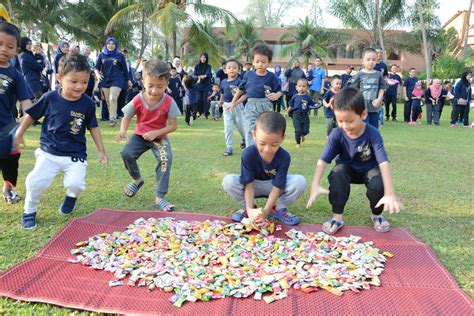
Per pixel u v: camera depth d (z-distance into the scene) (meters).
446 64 27.64
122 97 10.34
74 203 3.52
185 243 2.92
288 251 2.85
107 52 8.88
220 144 7.33
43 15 24.17
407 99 12.62
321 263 2.67
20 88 3.59
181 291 2.32
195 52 19.28
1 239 3.00
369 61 5.89
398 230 3.34
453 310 2.21
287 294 2.33
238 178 3.53
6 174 3.63
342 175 3.29
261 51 5.35
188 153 6.38
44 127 3.33
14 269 2.52
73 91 3.24
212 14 18.08
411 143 7.99
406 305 2.26
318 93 14.20
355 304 2.26
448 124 12.44
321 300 2.29
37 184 3.17
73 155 3.35
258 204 3.96
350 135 3.28
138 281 2.44
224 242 2.95
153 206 3.83
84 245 2.90
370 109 5.98
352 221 3.60
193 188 4.42
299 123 7.19
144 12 18.70
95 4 24.86
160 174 3.79
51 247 2.85
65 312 2.16
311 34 29.08
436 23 27.17
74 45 8.91
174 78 11.35
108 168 5.17
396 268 2.69
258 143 3.04
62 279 2.45
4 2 21.70
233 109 6.20
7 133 3.56
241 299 2.29
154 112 3.76
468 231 3.36
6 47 3.41
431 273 2.62
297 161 5.95
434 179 5.04
